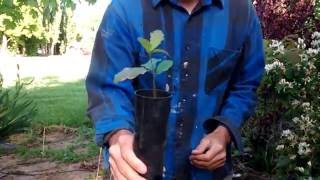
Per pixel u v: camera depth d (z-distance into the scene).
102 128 1.40
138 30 1.51
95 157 5.06
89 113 1.50
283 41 3.93
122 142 1.32
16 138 5.97
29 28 20.27
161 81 1.52
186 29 1.53
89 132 6.09
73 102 8.16
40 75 12.13
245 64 1.65
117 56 1.51
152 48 1.27
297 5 4.35
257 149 4.05
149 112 1.20
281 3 4.38
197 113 1.56
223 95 1.62
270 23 4.37
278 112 3.74
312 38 3.80
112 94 1.48
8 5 5.55
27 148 5.50
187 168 1.56
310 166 3.41
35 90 9.38
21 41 20.56
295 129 3.54
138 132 1.23
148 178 1.22
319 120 3.46
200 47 1.54
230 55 1.57
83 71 13.22
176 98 1.54
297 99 3.54
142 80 1.51
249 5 1.64
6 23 6.16
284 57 3.52
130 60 1.52
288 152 3.52
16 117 6.11
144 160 1.22
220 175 1.63
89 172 4.66
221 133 1.53
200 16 1.54
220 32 1.55
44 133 6.08
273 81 3.54
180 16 1.53
